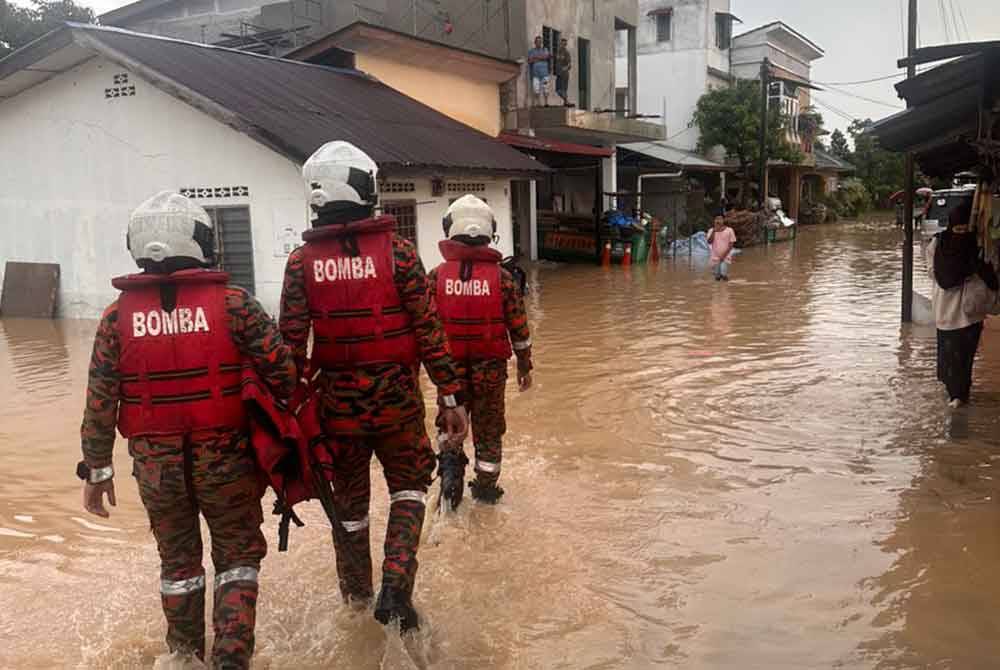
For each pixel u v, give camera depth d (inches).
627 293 641.0
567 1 936.3
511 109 848.3
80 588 160.6
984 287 262.1
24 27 876.6
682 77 1419.8
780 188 1690.5
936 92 225.5
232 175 486.9
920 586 154.5
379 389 137.3
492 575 162.2
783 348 393.4
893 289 621.0
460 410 146.1
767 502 198.1
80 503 207.9
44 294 553.9
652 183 1264.8
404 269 137.1
